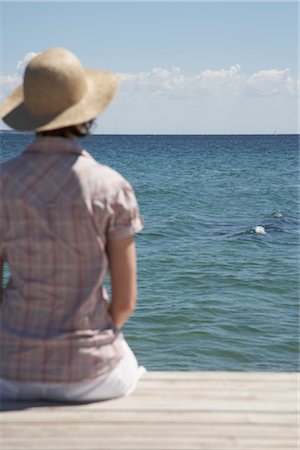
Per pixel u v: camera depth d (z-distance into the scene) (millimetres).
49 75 2920
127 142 175625
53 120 2918
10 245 2990
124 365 3270
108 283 13398
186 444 2969
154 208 29141
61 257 2953
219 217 25859
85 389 3174
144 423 3121
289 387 3537
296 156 89125
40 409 3184
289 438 3029
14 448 2910
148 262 16781
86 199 2930
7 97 3129
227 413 3242
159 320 11461
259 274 15289
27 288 3004
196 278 14898
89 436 3010
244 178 47812
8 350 3062
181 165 64500
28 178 2959
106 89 3037
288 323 11352
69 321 3012
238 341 10391
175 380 3588
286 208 29125
